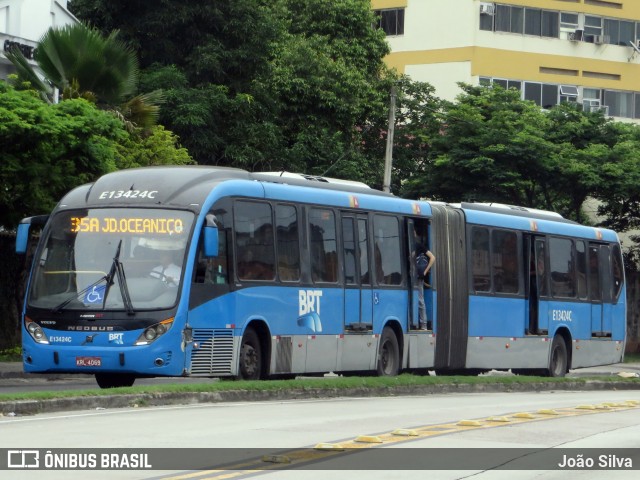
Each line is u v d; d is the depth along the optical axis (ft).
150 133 159.02
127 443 59.00
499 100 225.35
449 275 127.95
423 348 123.54
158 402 82.17
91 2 203.21
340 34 245.86
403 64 294.05
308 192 108.27
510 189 211.61
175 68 194.08
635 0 301.84
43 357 92.94
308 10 246.27
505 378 121.39
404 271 120.98
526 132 210.59
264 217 102.12
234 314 97.35
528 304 140.36
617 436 68.90
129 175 98.32
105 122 126.82
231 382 91.56
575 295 150.20
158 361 90.79
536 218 146.00
